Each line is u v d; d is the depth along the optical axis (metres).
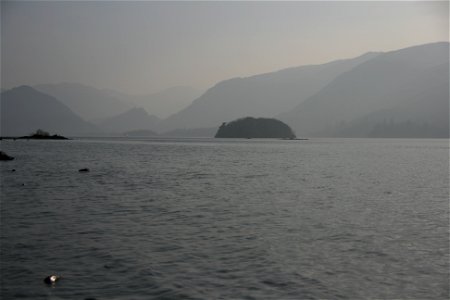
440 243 19.75
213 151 123.12
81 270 15.52
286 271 15.72
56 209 27.58
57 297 13.20
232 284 14.41
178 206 29.44
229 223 23.77
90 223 23.30
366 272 15.73
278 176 52.66
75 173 52.66
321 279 14.98
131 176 50.47
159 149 133.00
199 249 18.36
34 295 13.31
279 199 33.25
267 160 85.56
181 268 15.87
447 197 34.94
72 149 122.75
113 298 13.17
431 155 111.19
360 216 26.27
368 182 46.38
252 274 15.37
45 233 20.80
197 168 63.88
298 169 63.81
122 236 20.42
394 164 76.12
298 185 43.09
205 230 21.94
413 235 21.28
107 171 56.50
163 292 13.66
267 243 19.45
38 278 14.67
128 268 15.79
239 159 87.75
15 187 38.50
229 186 41.72
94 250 17.97
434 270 16.02
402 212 27.75
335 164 75.38
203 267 16.02
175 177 50.03
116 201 31.36
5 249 17.94
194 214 26.42
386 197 34.75
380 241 20.03
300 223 23.97
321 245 19.22
